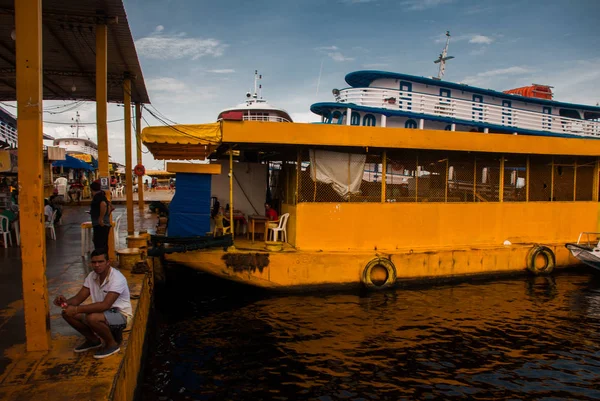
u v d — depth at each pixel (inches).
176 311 359.6
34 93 172.6
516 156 501.7
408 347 293.3
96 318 174.2
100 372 165.9
